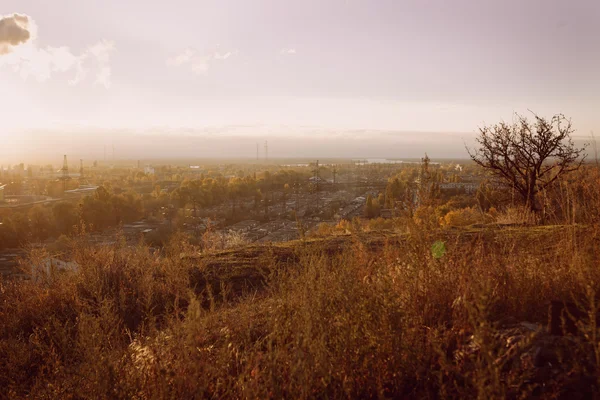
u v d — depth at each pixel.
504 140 14.16
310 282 3.69
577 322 2.80
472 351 2.94
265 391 2.85
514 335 3.10
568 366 2.68
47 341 5.47
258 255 8.70
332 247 7.35
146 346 3.91
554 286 3.80
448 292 3.72
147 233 26.64
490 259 4.29
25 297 6.89
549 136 13.43
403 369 2.96
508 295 3.69
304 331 3.03
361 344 3.07
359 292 3.41
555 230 5.60
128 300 6.53
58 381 3.79
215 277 7.59
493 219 12.59
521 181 14.45
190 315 3.23
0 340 5.41
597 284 3.58
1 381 4.37
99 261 7.82
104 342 3.87
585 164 8.21
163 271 7.88
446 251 4.21
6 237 26.31
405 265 4.04
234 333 3.87
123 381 3.14
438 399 2.76
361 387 2.95
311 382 2.84
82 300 6.41
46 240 27.41
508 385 2.47
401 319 3.15
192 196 57.78
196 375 2.98
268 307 4.42
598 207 5.00
